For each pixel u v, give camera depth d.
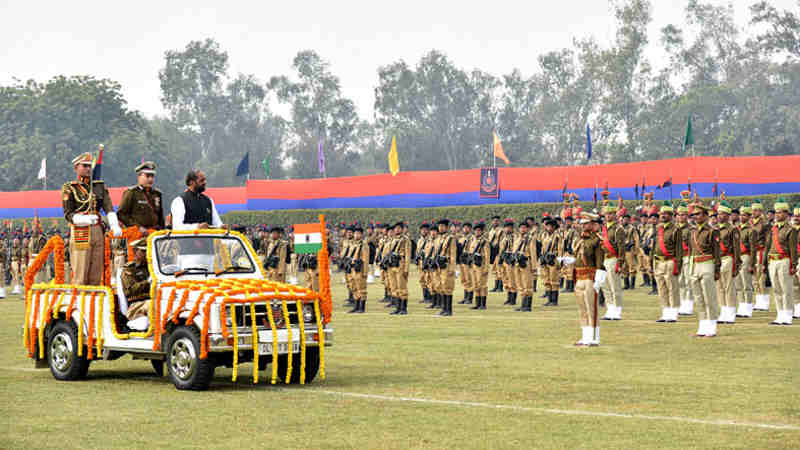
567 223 29.23
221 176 122.88
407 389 12.29
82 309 13.52
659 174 52.97
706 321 18.42
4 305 31.14
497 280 36.38
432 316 24.78
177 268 13.12
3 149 99.50
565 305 28.36
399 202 61.75
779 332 19.00
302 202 64.25
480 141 111.38
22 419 10.30
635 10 96.25
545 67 110.12
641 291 32.97
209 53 130.50
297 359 12.97
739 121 92.62
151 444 9.01
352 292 29.23
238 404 11.19
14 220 70.44
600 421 9.99
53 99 102.50
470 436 9.27
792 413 10.36
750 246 23.09
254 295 12.16
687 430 9.48
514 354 15.97
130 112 107.62
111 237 13.95
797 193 48.22
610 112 98.75
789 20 94.38
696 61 99.75
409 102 111.12
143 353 12.94
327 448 8.78
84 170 14.51
